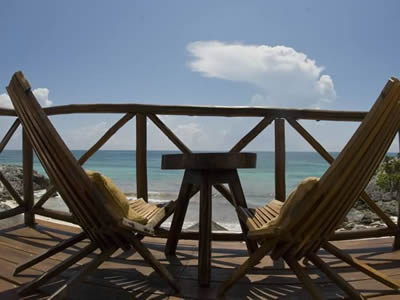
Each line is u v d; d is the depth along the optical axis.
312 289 1.41
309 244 1.43
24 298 1.55
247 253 2.40
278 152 2.50
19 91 1.35
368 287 1.73
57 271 1.59
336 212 1.37
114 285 1.73
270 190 14.26
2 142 2.88
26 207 3.09
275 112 2.48
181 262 2.14
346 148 1.23
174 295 1.62
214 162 1.71
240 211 1.82
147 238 2.76
